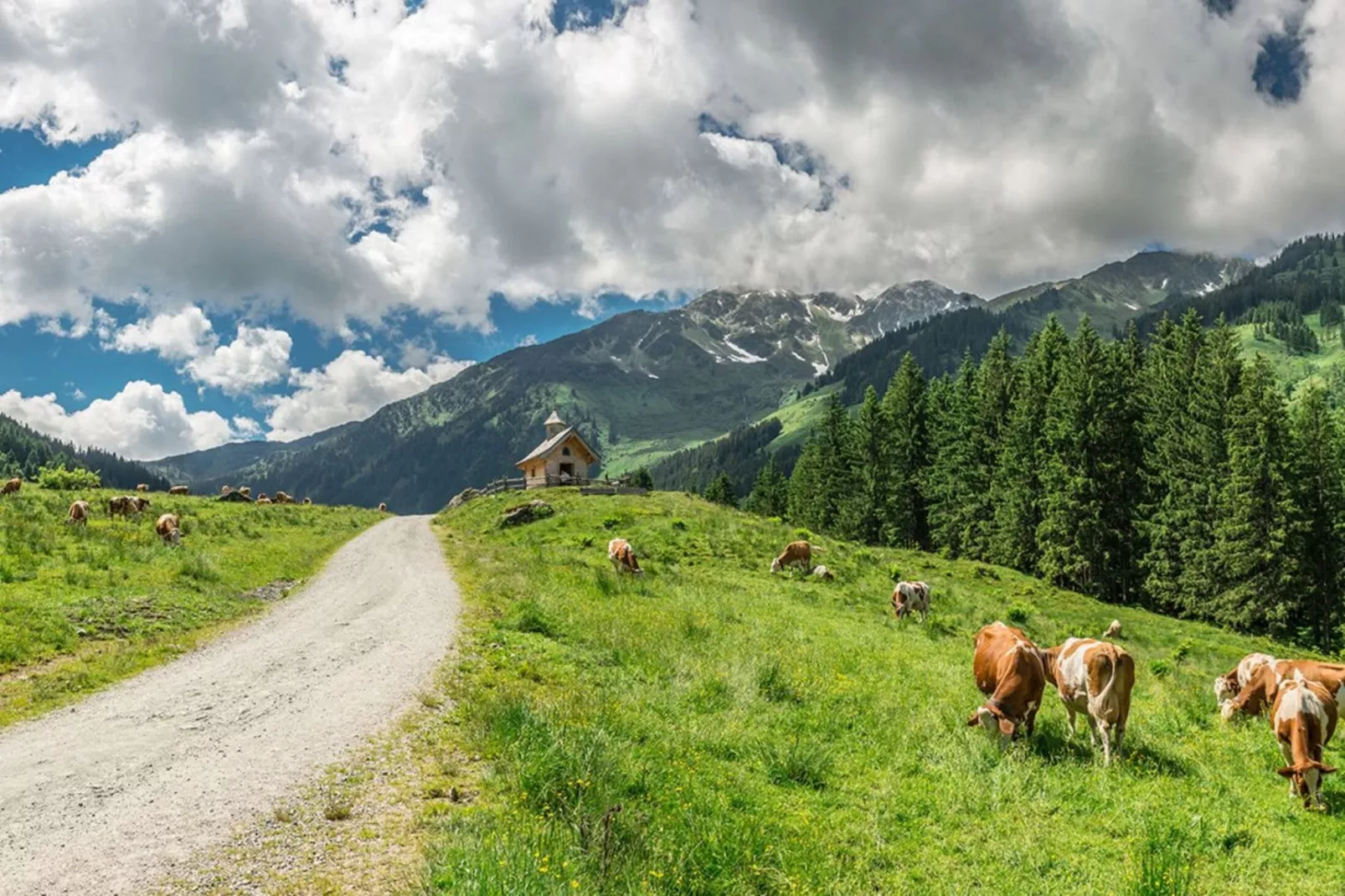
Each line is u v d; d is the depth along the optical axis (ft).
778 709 45.88
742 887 25.44
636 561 100.32
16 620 57.06
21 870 24.95
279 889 23.91
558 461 237.04
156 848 26.58
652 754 36.35
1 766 34.32
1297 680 40.27
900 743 41.47
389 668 51.49
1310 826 33.83
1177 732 48.67
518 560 105.09
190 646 58.80
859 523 269.23
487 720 38.58
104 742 37.60
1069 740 42.73
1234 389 179.52
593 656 55.83
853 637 73.05
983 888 27.35
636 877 24.13
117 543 91.45
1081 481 182.09
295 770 33.78
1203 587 167.73
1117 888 27.37
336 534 157.79
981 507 224.74
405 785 32.27
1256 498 160.35
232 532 125.49
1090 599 156.35
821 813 32.63
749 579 107.96
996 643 46.14
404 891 23.48
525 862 23.09
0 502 119.55
